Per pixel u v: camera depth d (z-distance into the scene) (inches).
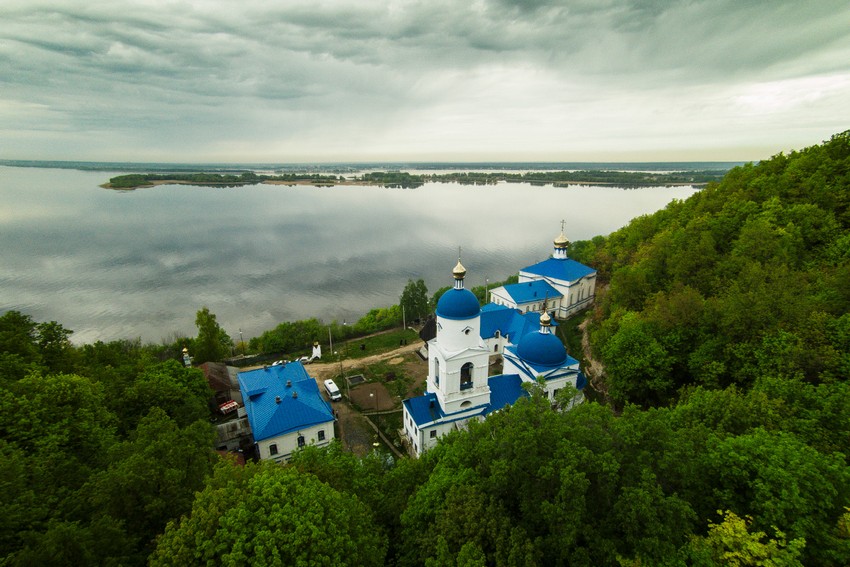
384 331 4192.9
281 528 952.9
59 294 5885.8
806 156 3417.8
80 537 956.6
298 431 2178.9
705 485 1110.4
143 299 5787.4
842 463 1074.7
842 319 1758.1
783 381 1541.6
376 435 2492.6
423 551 1096.2
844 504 992.9
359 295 6018.7
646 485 970.1
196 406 2158.0
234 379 2896.2
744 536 888.3
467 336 2079.2
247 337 4835.1
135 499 1183.6
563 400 1441.9
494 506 1067.3
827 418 1353.3
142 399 2030.0
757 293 2064.5
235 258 7637.8
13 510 1052.5
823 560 913.5
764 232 2586.1
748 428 1301.7
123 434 1907.0
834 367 1620.3
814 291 2091.5
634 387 2289.6
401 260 7573.8
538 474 1037.2
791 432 1262.3
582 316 3937.0
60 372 2012.8
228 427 2320.4
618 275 3097.9
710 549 893.8
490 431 1357.0
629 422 1134.4
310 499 1033.5
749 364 1904.5
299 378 2454.5
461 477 1210.0
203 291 6087.6
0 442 1357.0
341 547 992.2
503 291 3786.9
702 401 1518.2
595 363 3024.1
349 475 1476.4
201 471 1387.8
